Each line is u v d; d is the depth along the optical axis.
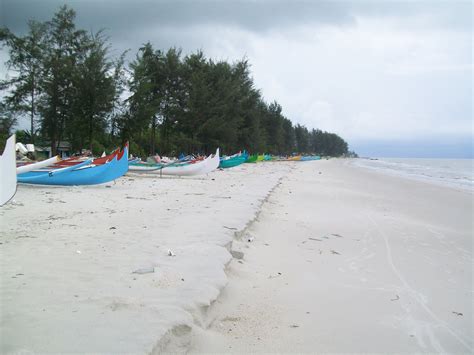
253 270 6.52
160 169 23.84
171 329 3.73
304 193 18.77
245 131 57.81
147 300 4.36
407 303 5.65
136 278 5.07
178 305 4.26
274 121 79.75
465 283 6.81
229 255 6.32
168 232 7.73
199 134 46.50
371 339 4.45
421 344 4.43
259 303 5.19
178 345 3.74
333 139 181.00
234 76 55.84
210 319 4.47
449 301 5.86
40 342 3.37
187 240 7.09
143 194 14.20
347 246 8.88
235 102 52.25
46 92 29.22
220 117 47.69
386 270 7.25
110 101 31.69
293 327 4.59
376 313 5.21
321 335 4.45
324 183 25.75
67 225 8.24
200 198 13.29
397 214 14.29
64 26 29.64
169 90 42.69
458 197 21.77
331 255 8.00
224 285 5.11
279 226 10.34
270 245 8.34
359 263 7.58
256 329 4.45
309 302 5.40
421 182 32.41
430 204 18.12
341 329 4.64
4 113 28.66
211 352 3.84
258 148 64.19
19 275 5.07
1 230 7.59
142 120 35.28
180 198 13.22
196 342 3.91
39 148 35.06
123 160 16.69
